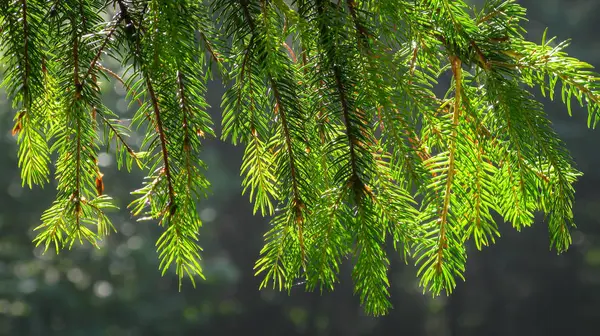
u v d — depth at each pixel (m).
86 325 15.44
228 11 1.65
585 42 20.25
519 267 22.81
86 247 15.27
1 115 13.55
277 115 1.65
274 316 21.75
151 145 1.66
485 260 22.89
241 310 20.62
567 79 1.62
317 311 21.91
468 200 1.63
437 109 1.63
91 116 1.68
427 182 1.61
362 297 1.65
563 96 1.63
